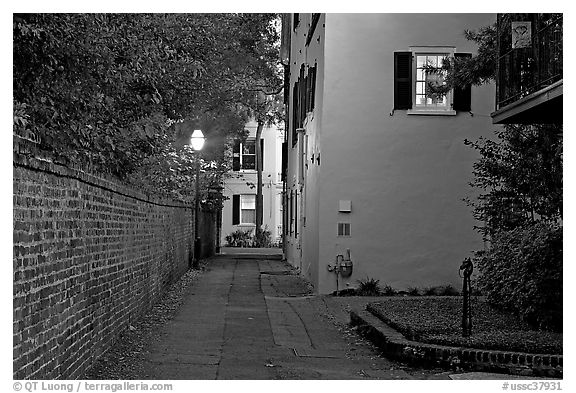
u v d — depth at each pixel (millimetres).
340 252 18172
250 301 16578
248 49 28641
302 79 24656
